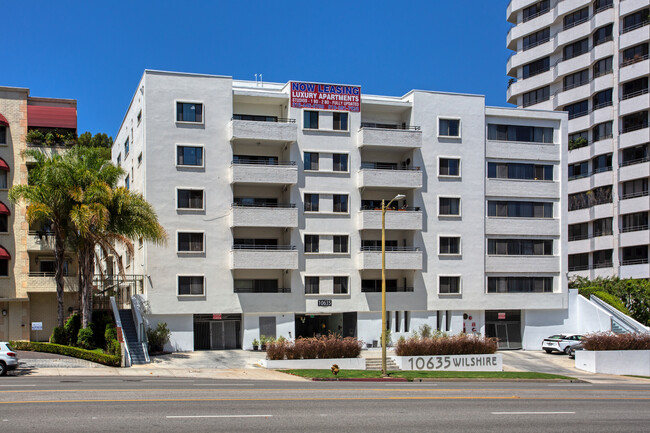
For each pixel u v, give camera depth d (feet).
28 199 125.39
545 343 163.32
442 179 167.12
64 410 57.11
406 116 169.58
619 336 136.67
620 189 218.38
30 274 152.35
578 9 230.89
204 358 134.10
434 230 165.78
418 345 126.21
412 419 58.08
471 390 86.74
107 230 125.18
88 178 124.77
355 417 58.08
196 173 150.20
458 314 167.12
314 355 122.21
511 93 252.42
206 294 148.56
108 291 157.79
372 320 160.25
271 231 159.22
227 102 153.48
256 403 64.69
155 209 146.51
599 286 184.44
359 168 161.48
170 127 149.18
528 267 172.96
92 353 115.85
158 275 145.79
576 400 77.56
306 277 156.04
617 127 219.61
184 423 52.37
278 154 161.68
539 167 176.14
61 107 161.58
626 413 66.85
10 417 53.36
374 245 164.04
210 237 150.10
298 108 158.20
